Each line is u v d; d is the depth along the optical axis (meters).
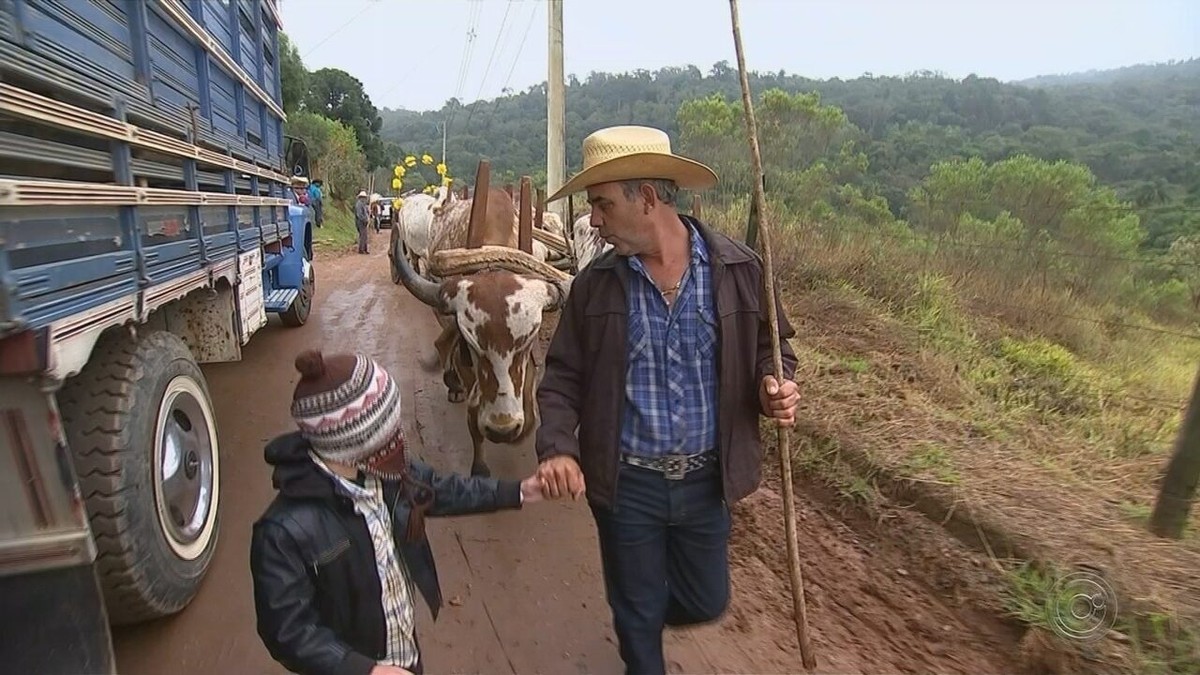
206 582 3.56
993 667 3.16
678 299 2.31
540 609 3.57
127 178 2.81
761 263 2.42
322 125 36.66
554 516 4.55
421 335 9.01
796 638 3.35
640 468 2.38
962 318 7.58
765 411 2.42
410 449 5.45
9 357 1.98
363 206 21.33
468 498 2.18
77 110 2.28
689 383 2.33
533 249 5.29
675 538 2.54
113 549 2.75
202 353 4.71
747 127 2.48
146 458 2.88
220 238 4.47
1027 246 8.38
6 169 2.02
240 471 4.80
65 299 2.20
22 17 1.99
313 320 9.77
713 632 3.39
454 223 5.57
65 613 2.31
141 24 3.08
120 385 2.83
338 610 1.83
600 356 2.33
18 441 2.16
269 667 3.01
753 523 4.37
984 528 3.81
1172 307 8.05
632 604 2.48
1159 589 3.25
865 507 4.33
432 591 2.10
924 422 5.19
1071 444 4.99
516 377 4.17
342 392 1.67
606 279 2.34
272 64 7.56
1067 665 3.03
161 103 3.36
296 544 1.72
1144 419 5.48
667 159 2.14
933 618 3.48
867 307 7.80
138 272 2.86
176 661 3.02
